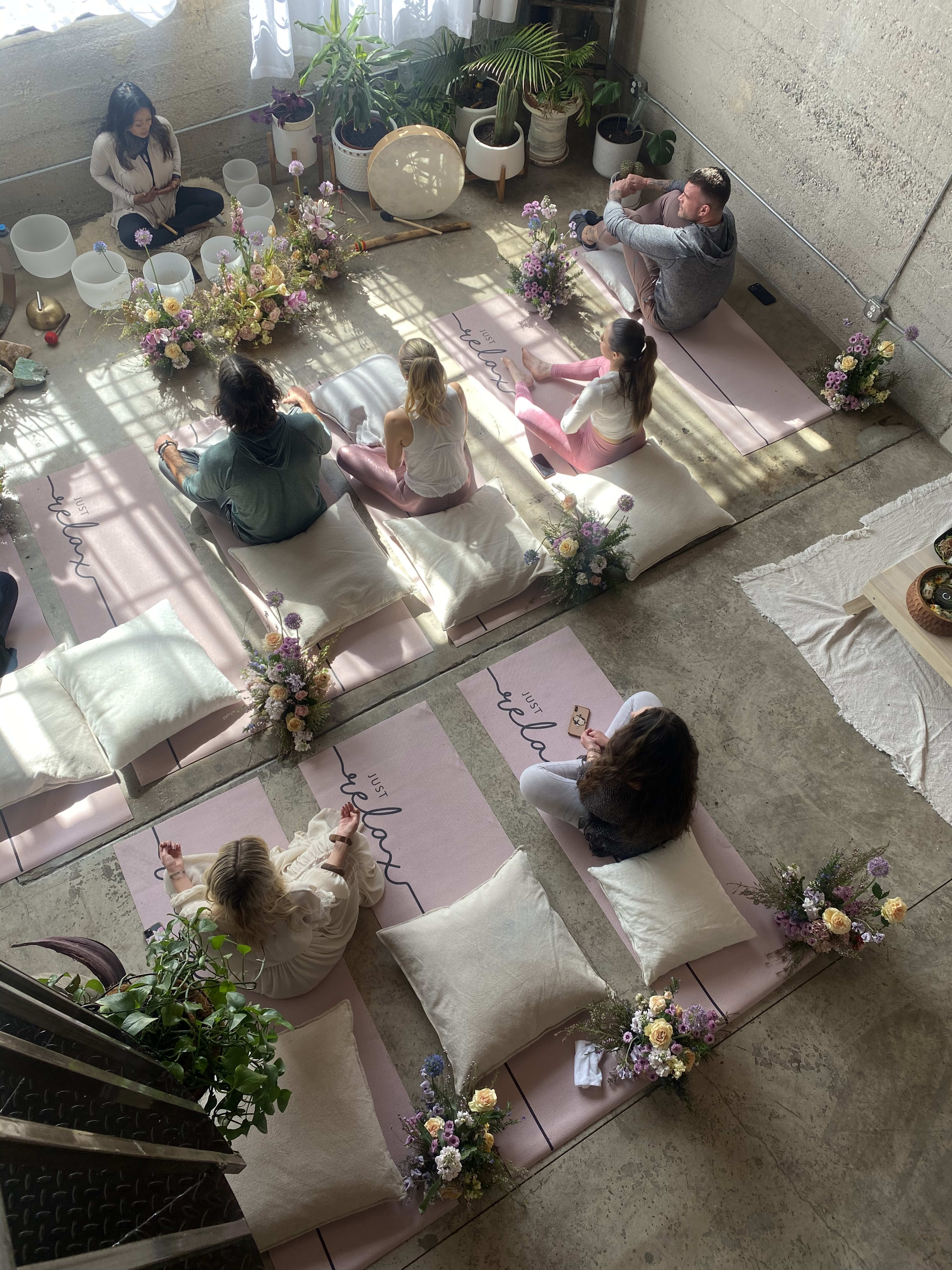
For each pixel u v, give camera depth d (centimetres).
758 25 444
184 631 359
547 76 499
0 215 477
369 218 514
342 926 296
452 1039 284
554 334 475
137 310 443
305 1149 261
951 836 344
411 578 395
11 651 364
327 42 480
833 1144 286
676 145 532
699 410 452
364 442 416
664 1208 273
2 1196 105
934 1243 272
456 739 354
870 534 414
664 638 383
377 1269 261
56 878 318
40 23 403
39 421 427
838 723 367
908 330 433
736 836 340
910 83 386
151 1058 185
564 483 411
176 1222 160
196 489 362
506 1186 273
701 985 309
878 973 316
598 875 320
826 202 452
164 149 458
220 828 330
